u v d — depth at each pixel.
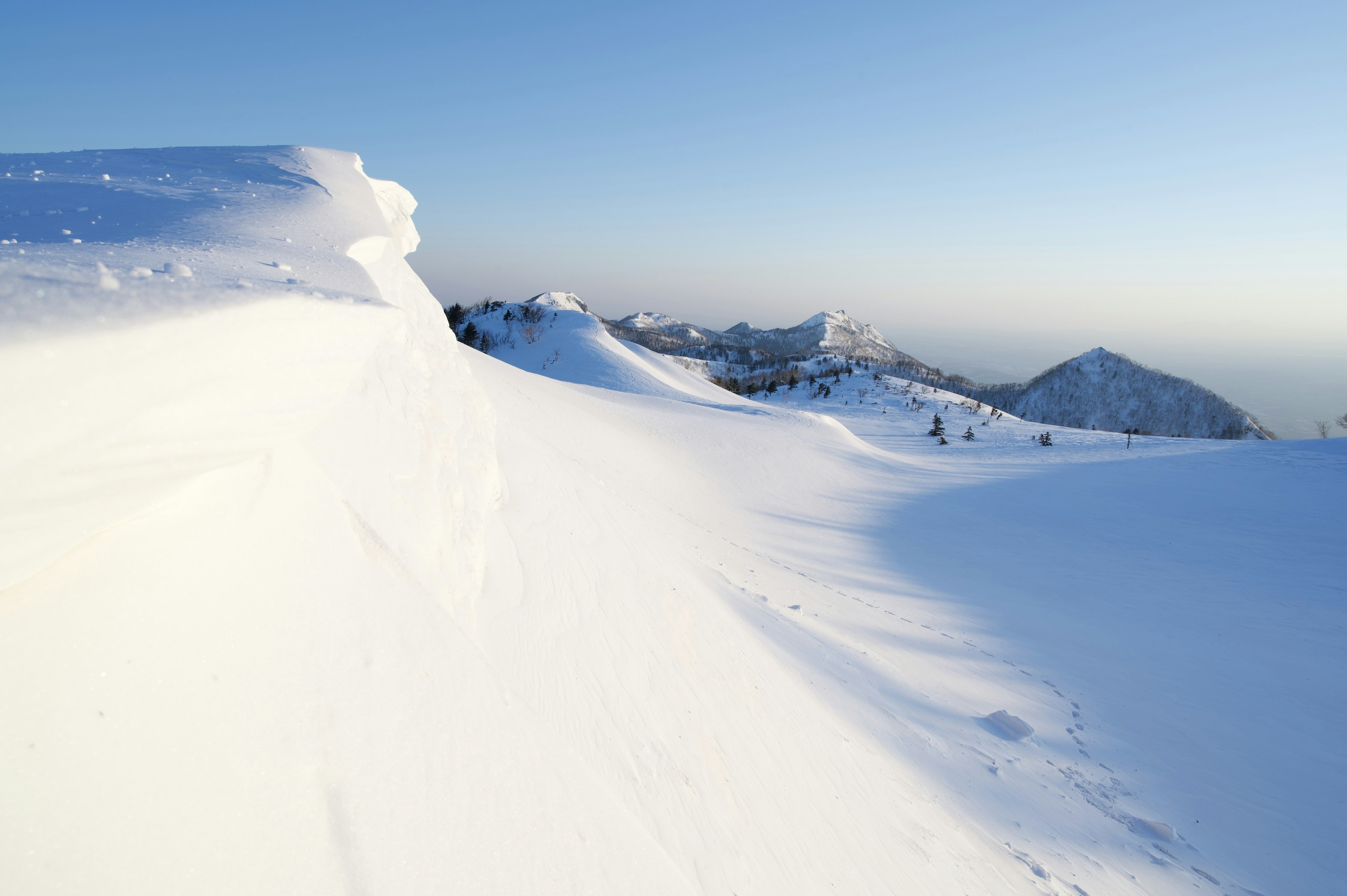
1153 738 10.50
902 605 15.23
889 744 6.95
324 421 2.20
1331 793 9.39
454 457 3.55
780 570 14.48
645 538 7.89
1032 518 29.20
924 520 27.08
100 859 0.92
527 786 1.96
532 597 3.85
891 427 71.25
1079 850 6.49
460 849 1.55
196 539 1.27
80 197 2.20
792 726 5.60
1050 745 9.18
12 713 0.91
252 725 1.23
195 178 2.92
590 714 3.36
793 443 35.44
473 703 1.96
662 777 3.42
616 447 21.59
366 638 1.67
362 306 1.30
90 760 0.96
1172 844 7.28
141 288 0.86
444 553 2.83
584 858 1.99
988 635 14.38
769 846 3.75
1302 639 16.19
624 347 81.62
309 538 1.65
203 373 0.85
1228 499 33.03
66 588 1.02
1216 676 13.73
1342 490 33.06
